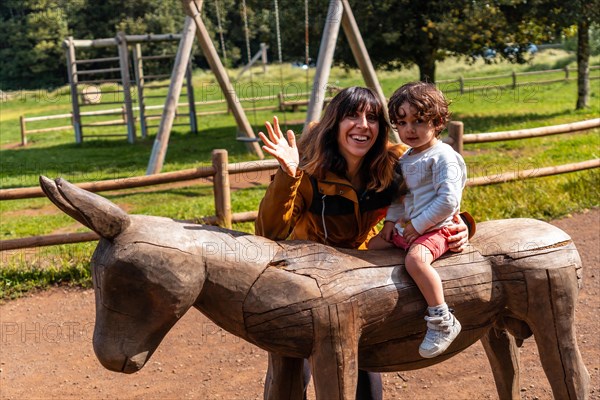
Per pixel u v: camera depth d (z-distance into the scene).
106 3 32.28
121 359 2.13
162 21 31.17
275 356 2.67
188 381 4.44
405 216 2.53
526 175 7.40
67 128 19.86
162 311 2.14
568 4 14.26
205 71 37.81
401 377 4.27
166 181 6.16
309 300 2.24
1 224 8.42
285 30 16.19
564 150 10.59
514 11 14.70
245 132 12.18
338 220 2.56
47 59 35.34
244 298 2.23
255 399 4.17
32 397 4.30
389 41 15.37
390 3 15.27
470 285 2.45
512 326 2.66
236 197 8.97
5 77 35.94
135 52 17.28
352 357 2.29
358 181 2.56
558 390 2.60
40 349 4.94
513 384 3.11
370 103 2.43
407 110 2.39
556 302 2.54
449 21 14.60
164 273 2.11
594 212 7.34
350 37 10.23
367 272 2.36
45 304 5.69
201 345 4.94
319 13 15.81
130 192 10.09
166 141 10.48
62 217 8.74
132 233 2.13
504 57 16.39
